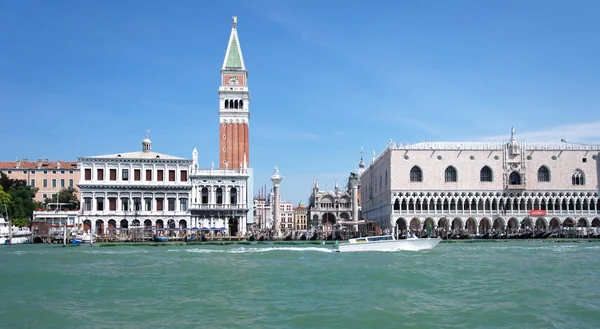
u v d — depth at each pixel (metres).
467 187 146.75
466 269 57.34
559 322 32.56
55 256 79.94
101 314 35.38
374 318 33.66
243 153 167.38
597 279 49.78
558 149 148.38
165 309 36.88
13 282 49.59
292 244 116.31
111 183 134.00
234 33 174.38
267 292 43.53
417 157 147.00
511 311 35.53
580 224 148.62
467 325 31.98
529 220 147.50
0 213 140.50
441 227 146.25
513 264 62.62
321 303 38.62
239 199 144.50
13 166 177.38
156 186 135.62
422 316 34.22
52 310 36.50
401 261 67.19
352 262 66.56
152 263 67.12
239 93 169.00
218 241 121.12
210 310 36.47
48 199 166.75
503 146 147.88
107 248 102.44
